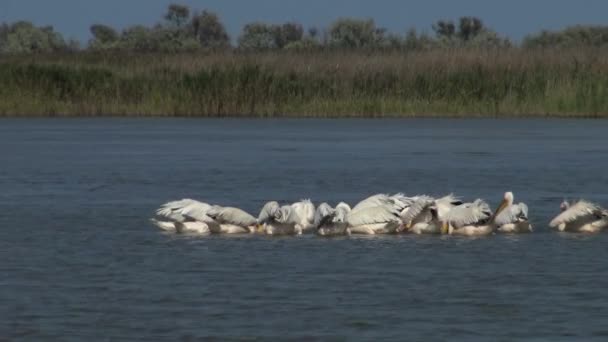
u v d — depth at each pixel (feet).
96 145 349.20
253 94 483.10
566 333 112.06
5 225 183.01
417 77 479.41
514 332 112.57
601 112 468.75
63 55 572.51
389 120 462.60
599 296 127.95
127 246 162.09
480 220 171.94
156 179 255.50
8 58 556.10
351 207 206.18
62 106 488.85
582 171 268.41
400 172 268.62
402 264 147.43
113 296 128.57
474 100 474.08
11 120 469.98
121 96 490.90
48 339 110.22
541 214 195.83
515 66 479.82
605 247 160.35
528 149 331.57
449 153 319.88
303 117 478.18
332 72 485.97
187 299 127.03
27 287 133.28
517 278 138.31
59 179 256.11
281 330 113.50
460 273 141.28
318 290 131.54
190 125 441.27
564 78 476.95
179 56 529.04
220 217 174.29
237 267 145.59
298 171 270.87
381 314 119.85
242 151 327.67
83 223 185.37
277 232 172.86
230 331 113.09
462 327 114.52
